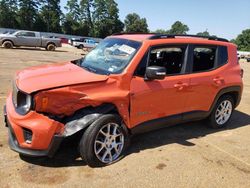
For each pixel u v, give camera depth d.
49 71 4.75
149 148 5.32
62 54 25.20
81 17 101.50
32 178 4.11
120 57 5.01
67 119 4.34
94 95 4.38
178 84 5.39
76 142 4.51
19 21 89.62
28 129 4.16
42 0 92.75
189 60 5.61
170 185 4.23
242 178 4.59
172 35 5.56
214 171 4.72
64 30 96.94
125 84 4.70
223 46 6.33
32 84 4.23
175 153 5.21
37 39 28.19
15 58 17.81
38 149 4.18
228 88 6.36
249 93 11.30
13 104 4.61
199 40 5.83
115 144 4.68
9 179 4.05
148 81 4.95
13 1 89.00
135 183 4.20
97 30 103.25
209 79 5.94
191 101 5.74
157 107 5.19
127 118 4.81
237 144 5.88
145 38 5.17
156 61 5.15
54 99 4.14
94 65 5.13
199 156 5.18
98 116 4.38
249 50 120.88
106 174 4.35
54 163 4.52
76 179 4.17
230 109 6.74
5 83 9.58
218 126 6.61
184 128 6.52
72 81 4.31
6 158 4.55
